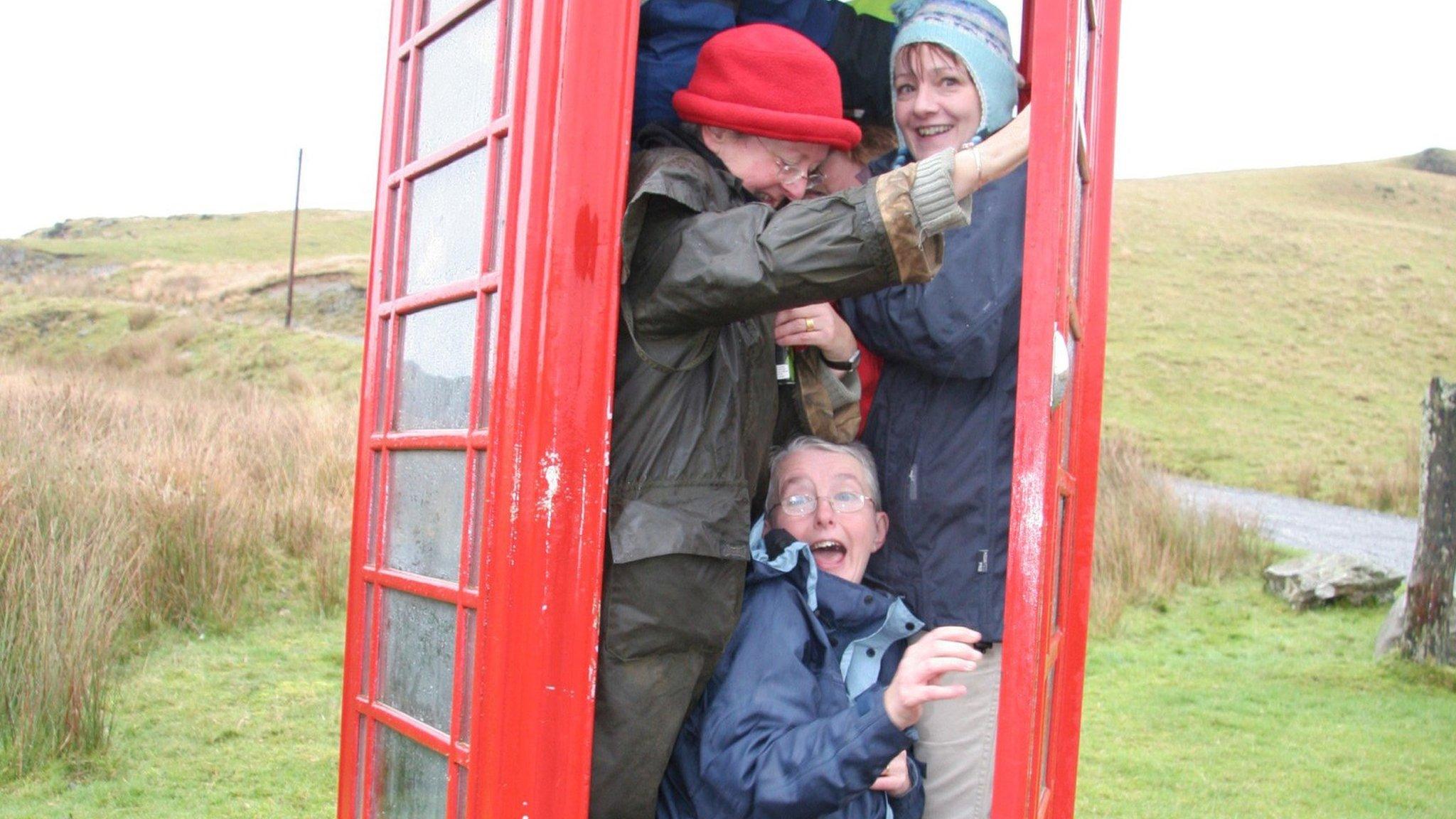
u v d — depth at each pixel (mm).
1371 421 27531
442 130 2285
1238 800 5773
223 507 8602
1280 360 32250
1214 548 11297
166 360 26656
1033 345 1704
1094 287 2609
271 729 6148
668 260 1929
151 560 7754
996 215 2342
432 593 2107
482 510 1969
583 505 1867
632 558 1897
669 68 2184
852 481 2441
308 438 11320
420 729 2129
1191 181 58562
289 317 32562
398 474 2330
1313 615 9930
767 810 1995
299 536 9070
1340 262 41938
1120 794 5852
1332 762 6387
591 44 1885
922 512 2469
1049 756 2412
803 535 2441
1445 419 8375
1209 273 40688
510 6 2049
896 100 2670
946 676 2504
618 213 1892
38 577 6176
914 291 2324
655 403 1984
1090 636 9109
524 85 1941
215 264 44531
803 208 1891
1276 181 57969
